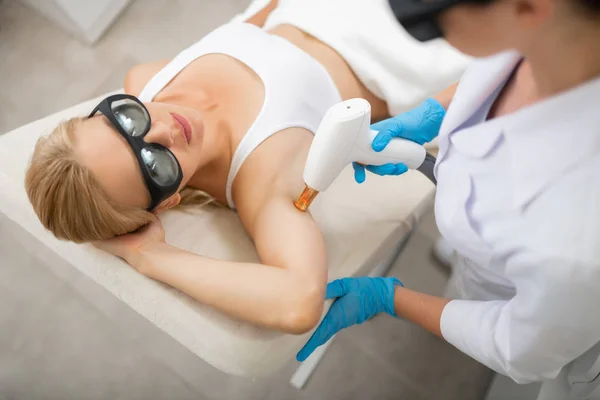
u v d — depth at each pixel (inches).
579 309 19.1
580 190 17.3
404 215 39.5
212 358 31.9
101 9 69.7
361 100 27.5
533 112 17.8
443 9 13.4
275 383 55.0
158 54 71.1
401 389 54.1
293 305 28.9
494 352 25.9
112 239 33.4
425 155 34.0
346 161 29.5
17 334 59.1
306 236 31.3
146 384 56.4
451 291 43.4
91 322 58.9
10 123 69.5
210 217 38.4
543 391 36.0
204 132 35.3
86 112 42.2
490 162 21.7
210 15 72.4
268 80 36.8
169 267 31.8
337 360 55.5
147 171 30.7
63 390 56.8
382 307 36.5
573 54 15.0
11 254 62.1
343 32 40.9
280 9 44.8
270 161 34.9
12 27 74.2
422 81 40.9
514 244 20.7
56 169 29.3
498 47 14.5
